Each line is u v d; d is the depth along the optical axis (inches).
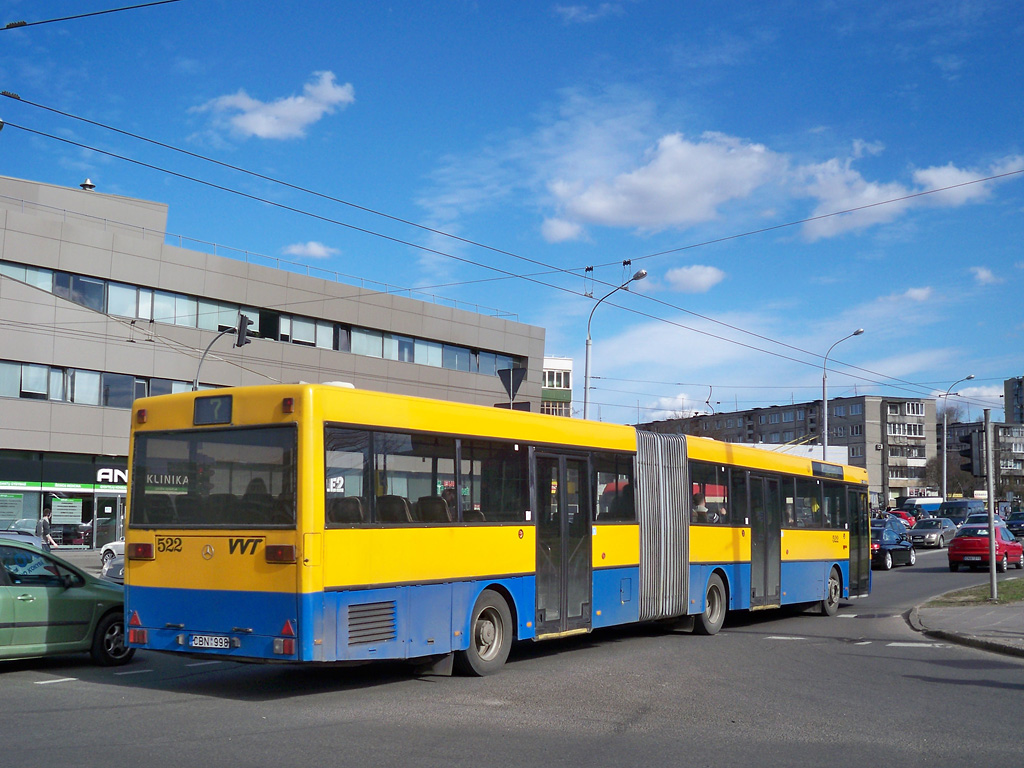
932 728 324.5
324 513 356.8
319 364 1873.8
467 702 363.9
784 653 529.0
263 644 354.0
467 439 433.1
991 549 805.2
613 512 536.1
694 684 413.7
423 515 403.5
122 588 475.5
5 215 1515.7
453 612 415.2
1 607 416.8
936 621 673.6
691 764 270.4
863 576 874.1
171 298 1700.3
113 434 1628.9
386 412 390.6
